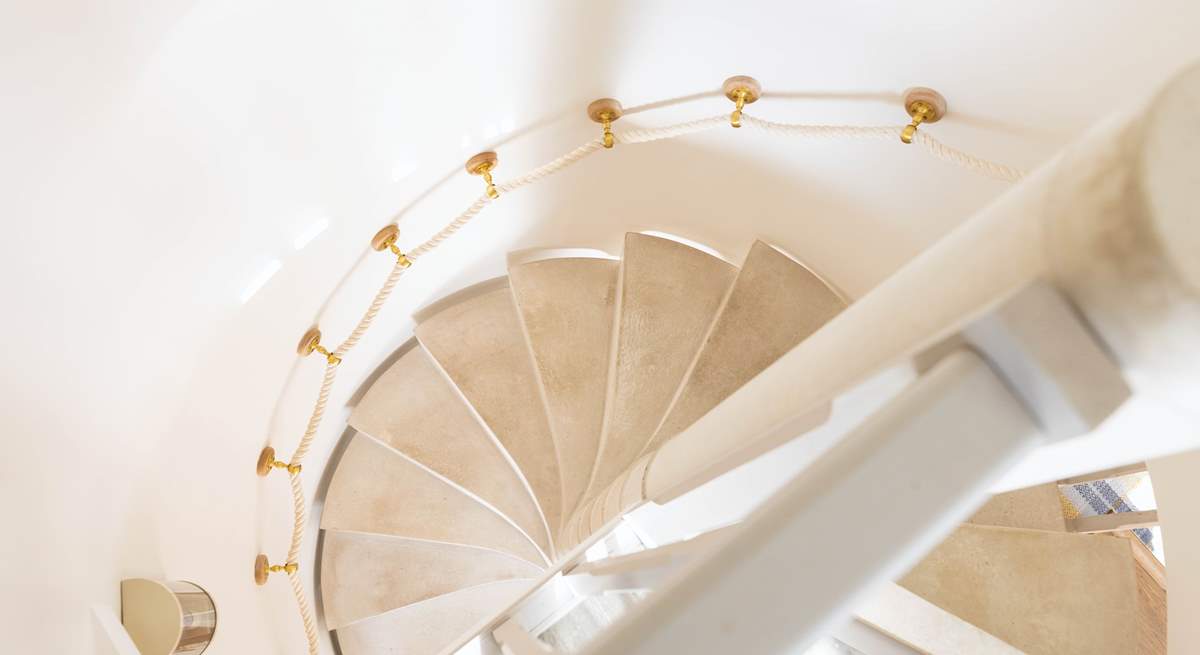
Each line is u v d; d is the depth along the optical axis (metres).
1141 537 2.89
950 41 2.28
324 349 3.23
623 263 3.81
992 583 2.78
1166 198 0.53
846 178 3.04
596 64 2.78
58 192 1.75
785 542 0.67
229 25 1.93
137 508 2.39
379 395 4.02
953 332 0.71
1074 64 2.09
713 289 3.78
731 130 3.10
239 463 3.15
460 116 2.78
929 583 2.81
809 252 3.55
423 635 4.07
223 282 2.56
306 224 2.75
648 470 2.00
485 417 3.85
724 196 3.49
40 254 1.75
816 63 2.58
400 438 3.96
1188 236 0.53
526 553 3.99
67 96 1.68
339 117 2.47
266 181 2.45
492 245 3.71
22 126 1.61
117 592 2.17
